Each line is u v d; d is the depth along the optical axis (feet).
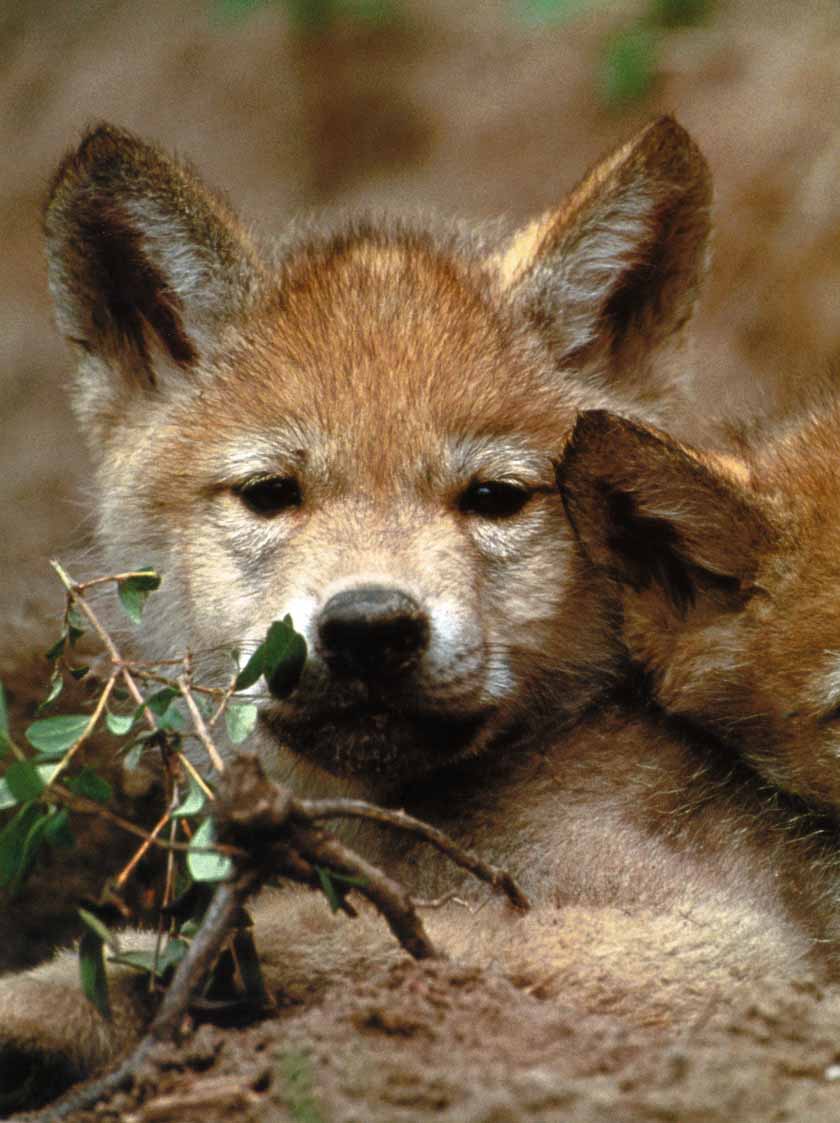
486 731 22.61
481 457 23.89
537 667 23.41
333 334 25.09
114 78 61.05
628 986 18.20
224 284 26.25
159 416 26.07
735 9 49.75
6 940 29.14
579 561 23.82
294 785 23.48
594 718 23.26
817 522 22.36
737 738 22.54
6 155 60.64
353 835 22.88
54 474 48.65
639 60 48.93
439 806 22.35
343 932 18.74
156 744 19.56
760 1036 15.49
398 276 26.27
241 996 17.78
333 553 22.52
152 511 25.21
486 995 16.24
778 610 22.17
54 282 26.58
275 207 55.83
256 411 24.48
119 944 19.20
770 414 26.58
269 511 24.11
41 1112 16.47
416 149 54.90
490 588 23.34
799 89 45.60
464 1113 13.64
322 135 56.75
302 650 19.57
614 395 26.32
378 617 20.81
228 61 59.52
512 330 25.79
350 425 23.75
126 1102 15.31
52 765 19.26
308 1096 14.14
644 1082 14.35
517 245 27.86
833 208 43.27
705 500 22.56
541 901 20.58
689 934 18.94
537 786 22.25
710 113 46.68
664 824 21.47
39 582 31.48
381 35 57.67
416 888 21.76
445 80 55.72
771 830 21.72
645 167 26.08
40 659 28.78
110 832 27.66
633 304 26.94
